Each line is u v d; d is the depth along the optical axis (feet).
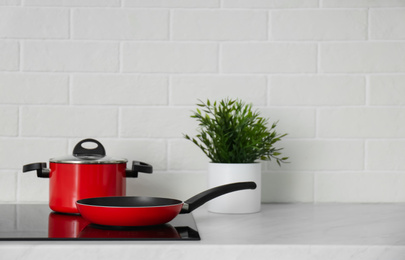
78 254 2.86
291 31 4.63
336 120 4.64
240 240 3.02
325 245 2.92
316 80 4.64
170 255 2.89
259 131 4.14
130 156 4.60
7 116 4.55
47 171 3.98
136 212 3.15
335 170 4.64
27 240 2.96
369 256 2.92
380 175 4.65
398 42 4.64
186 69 4.61
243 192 4.02
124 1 4.58
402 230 3.36
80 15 4.58
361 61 4.65
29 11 4.56
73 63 4.58
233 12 4.62
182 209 3.44
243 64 4.62
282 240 3.03
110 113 4.58
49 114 4.57
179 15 4.61
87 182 3.76
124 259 2.87
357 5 4.64
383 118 4.64
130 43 4.59
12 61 4.55
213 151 4.11
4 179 4.55
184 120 4.61
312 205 4.51
